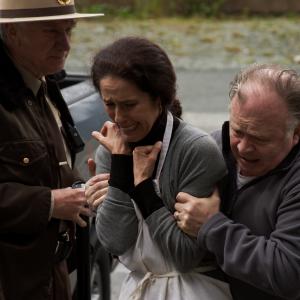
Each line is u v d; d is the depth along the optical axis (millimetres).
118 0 22906
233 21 21469
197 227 2740
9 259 3066
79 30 18375
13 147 3027
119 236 2852
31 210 3045
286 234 2625
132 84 2635
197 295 2852
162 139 2820
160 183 2824
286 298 2635
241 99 2611
